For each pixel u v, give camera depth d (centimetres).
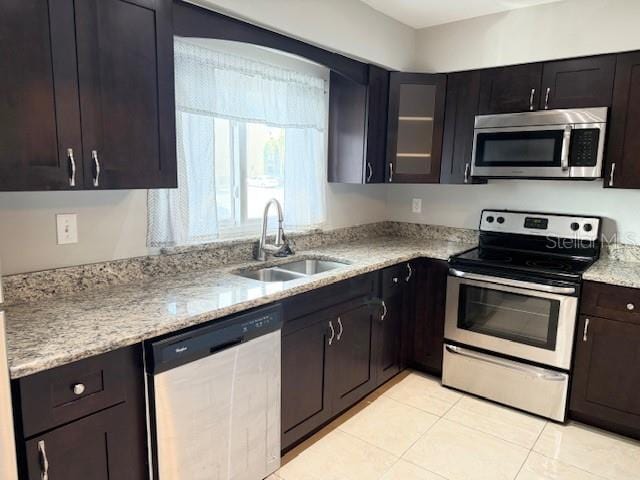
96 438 141
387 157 314
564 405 253
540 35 274
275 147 274
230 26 204
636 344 231
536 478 210
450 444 236
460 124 305
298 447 231
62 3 141
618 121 251
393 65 306
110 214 197
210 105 223
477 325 281
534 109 278
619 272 246
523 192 315
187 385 161
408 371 321
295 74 274
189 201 221
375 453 227
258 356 188
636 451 231
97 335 142
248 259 259
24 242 173
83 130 150
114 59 156
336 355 241
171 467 160
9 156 135
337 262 277
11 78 133
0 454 113
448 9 284
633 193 274
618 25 248
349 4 263
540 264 268
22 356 125
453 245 331
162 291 192
